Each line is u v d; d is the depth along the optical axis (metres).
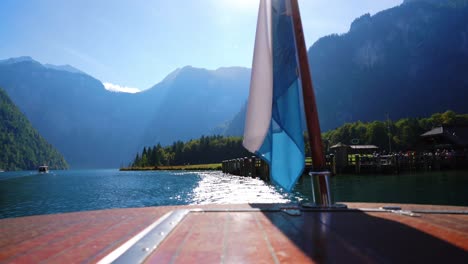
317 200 3.74
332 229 2.48
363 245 1.97
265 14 4.09
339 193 16.80
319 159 3.83
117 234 2.50
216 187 22.66
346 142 102.56
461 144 48.09
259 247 1.94
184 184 27.28
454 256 1.71
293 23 4.03
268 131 3.97
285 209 3.54
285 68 4.07
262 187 21.86
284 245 1.99
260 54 4.04
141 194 20.09
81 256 1.88
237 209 3.53
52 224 2.97
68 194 21.50
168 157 112.75
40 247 2.10
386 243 2.01
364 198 14.62
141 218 3.25
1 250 2.03
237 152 108.19
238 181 28.91
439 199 13.84
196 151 111.81
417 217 3.01
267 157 3.96
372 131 91.12
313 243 2.03
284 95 4.02
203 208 3.64
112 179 42.56
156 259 1.71
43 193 22.53
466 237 2.17
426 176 28.97
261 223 2.77
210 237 2.24
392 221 2.80
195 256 1.76
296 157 4.04
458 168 37.88
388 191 17.38
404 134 86.62
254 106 3.97
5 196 20.44
